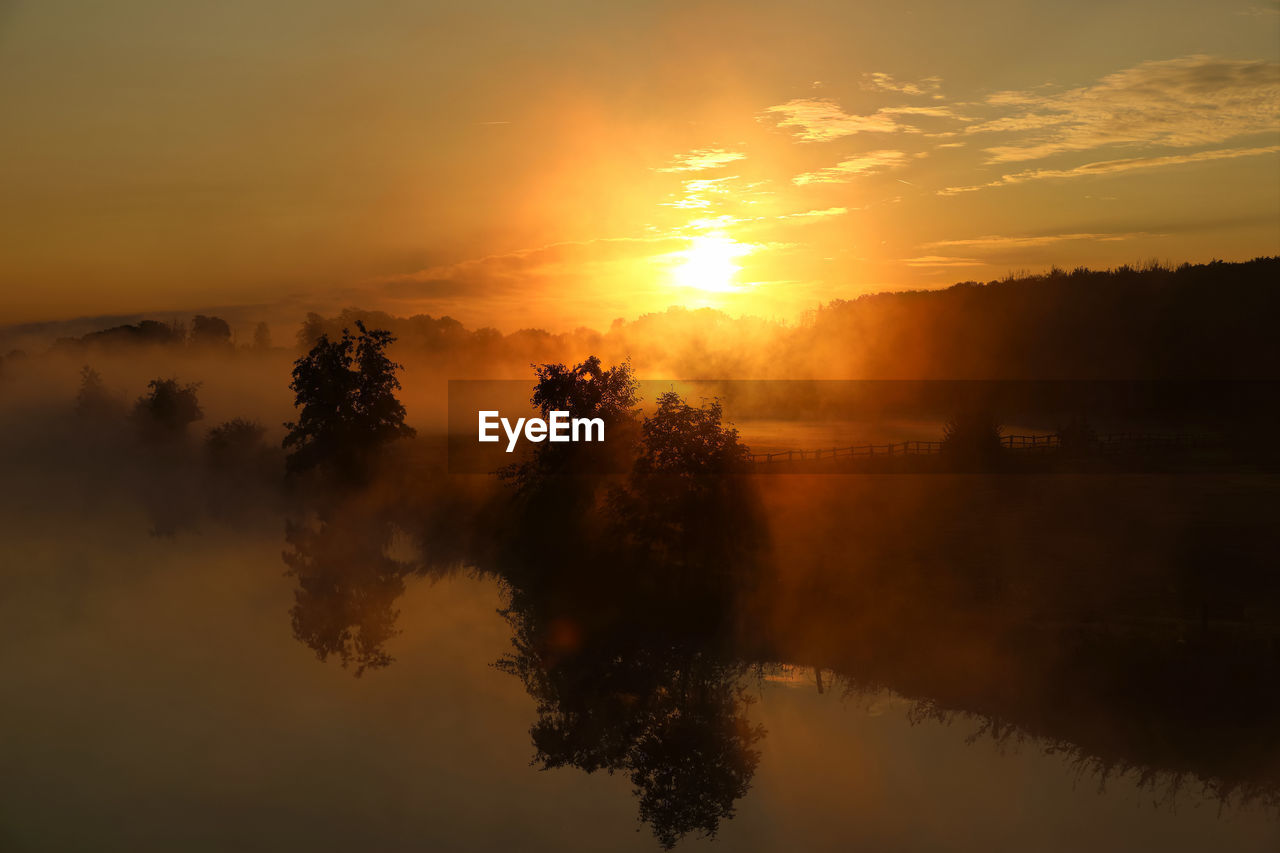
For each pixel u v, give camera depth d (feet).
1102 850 72.54
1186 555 145.79
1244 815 77.51
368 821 82.99
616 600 150.20
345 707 111.45
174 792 89.81
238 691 119.75
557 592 160.15
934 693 106.01
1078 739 92.94
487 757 98.53
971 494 198.18
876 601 131.23
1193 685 97.60
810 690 110.52
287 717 109.81
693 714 106.93
